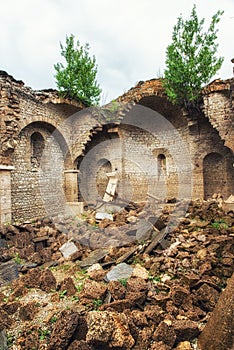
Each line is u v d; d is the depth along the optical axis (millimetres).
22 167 8852
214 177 11180
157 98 10867
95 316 2646
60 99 10172
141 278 3773
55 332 2662
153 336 2725
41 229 6980
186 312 3145
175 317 3076
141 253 4938
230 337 2498
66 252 5574
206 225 5941
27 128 9203
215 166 11141
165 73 9742
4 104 7770
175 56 9422
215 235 5250
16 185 8508
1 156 7617
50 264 5055
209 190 11312
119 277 3986
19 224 7340
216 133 10891
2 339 2688
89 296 3379
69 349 2506
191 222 6371
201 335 2744
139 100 10875
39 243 6250
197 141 11398
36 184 9516
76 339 2641
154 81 10938
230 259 4059
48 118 10008
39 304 3473
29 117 8992
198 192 11328
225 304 2662
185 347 2652
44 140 10234
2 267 4848
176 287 3391
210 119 9547
